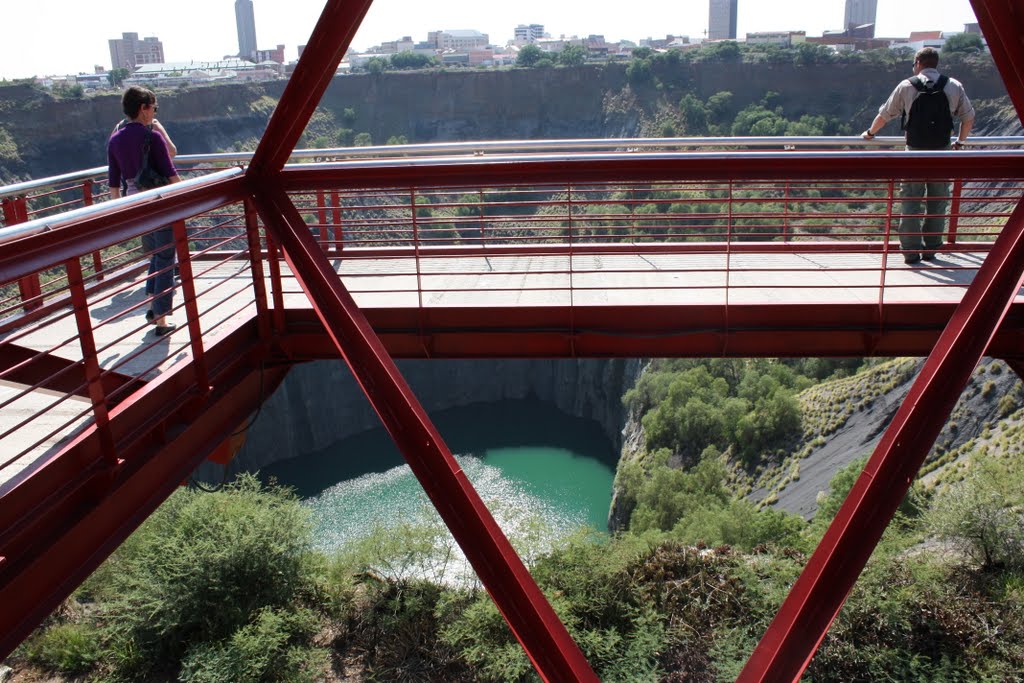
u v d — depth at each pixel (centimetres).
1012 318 516
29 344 512
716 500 2995
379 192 492
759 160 454
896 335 537
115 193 560
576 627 1077
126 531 349
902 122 661
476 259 729
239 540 1192
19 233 269
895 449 362
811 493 3088
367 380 402
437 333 564
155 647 1125
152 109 546
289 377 4453
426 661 1081
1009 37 361
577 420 4975
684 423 3875
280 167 466
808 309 539
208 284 686
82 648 1105
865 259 696
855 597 1034
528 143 738
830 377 4375
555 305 552
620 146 732
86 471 328
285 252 453
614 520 3350
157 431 386
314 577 1212
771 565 1148
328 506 3662
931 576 1084
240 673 1023
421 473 379
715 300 568
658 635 1044
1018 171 432
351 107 10512
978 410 2659
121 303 622
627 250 538
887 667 948
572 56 10100
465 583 1200
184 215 389
